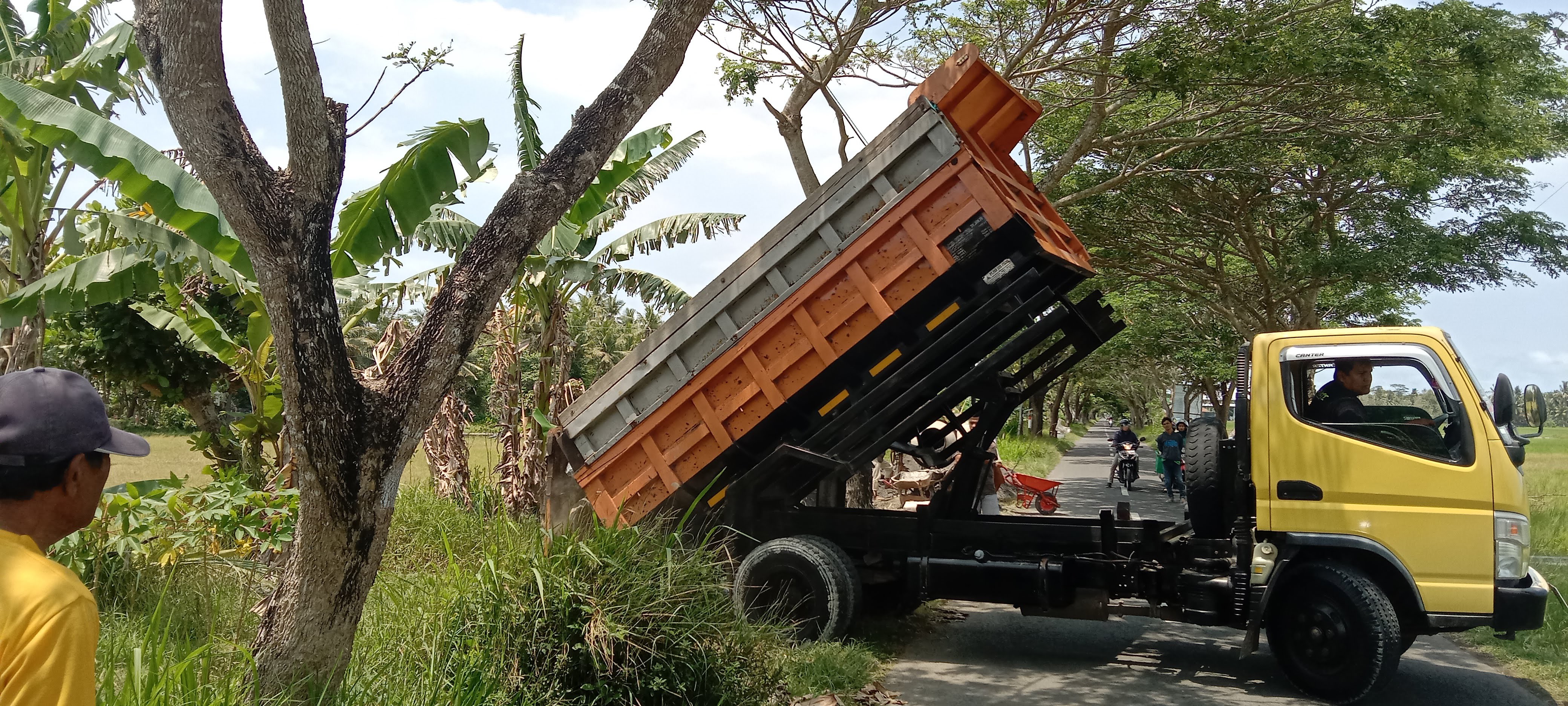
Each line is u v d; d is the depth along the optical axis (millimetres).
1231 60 11391
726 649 5152
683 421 7590
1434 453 6242
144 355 11266
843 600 7090
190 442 10234
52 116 6699
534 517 6059
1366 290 19969
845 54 11477
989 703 6199
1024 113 7633
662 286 11242
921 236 6922
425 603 5184
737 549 7586
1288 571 6504
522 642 4836
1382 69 11969
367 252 7250
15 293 7656
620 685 4816
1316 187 18344
